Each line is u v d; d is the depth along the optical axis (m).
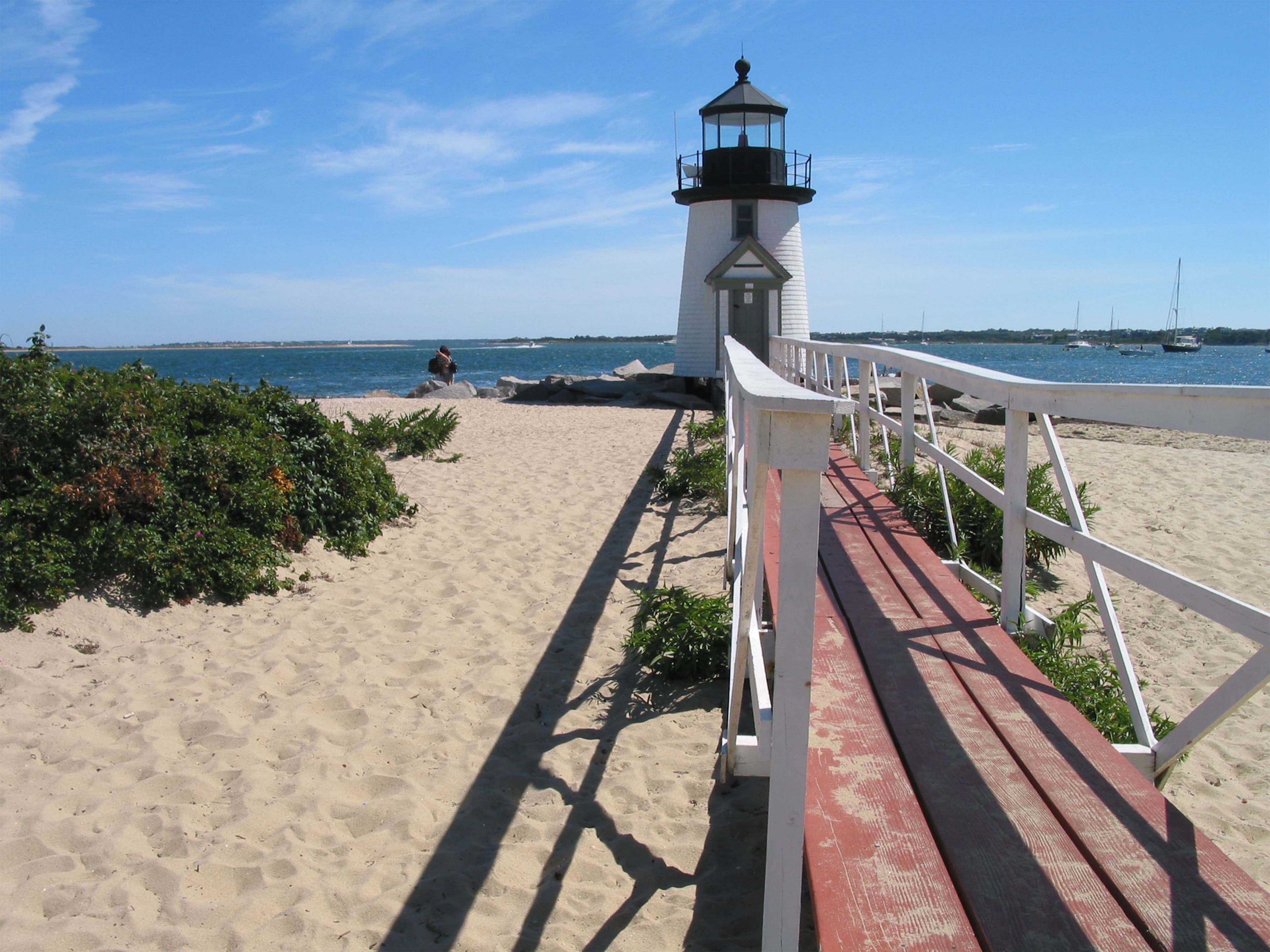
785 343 13.34
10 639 5.08
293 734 4.45
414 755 4.28
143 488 6.13
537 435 14.20
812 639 1.87
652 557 7.23
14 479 5.95
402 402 20.72
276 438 7.63
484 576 6.85
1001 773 2.79
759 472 2.61
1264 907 2.16
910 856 2.41
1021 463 4.12
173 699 4.76
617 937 3.00
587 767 4.12
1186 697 4.84
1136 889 2.23
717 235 21.09
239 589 6.14
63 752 4.20
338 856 3.52
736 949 2.88
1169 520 8.47
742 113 20.94
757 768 3.11
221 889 3.34
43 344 6.95
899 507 6.37
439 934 3.06
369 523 7.88
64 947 3.00
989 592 4.98
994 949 2.05
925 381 6.18
